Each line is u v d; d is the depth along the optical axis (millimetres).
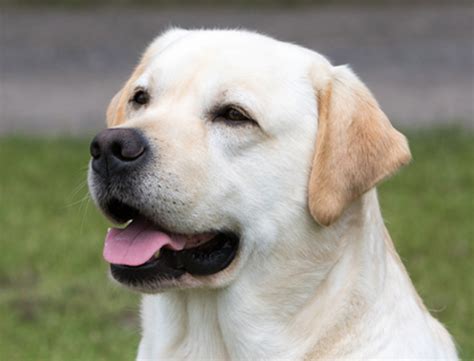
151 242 8859
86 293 17016
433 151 25594
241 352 9312
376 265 9359
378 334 9203
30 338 15148
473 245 18828
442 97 31734
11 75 35531
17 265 18328
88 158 25453
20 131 28344
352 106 9164
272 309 9219
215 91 9078
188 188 8797
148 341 9773
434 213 20859
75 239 19594
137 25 42719
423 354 9312
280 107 9078
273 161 9062
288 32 41156
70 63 37062
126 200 8773
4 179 23750
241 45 9328
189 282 9000
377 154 9062
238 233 9109
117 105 10383
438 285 16953
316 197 8945
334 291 9219
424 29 42031
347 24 42844
